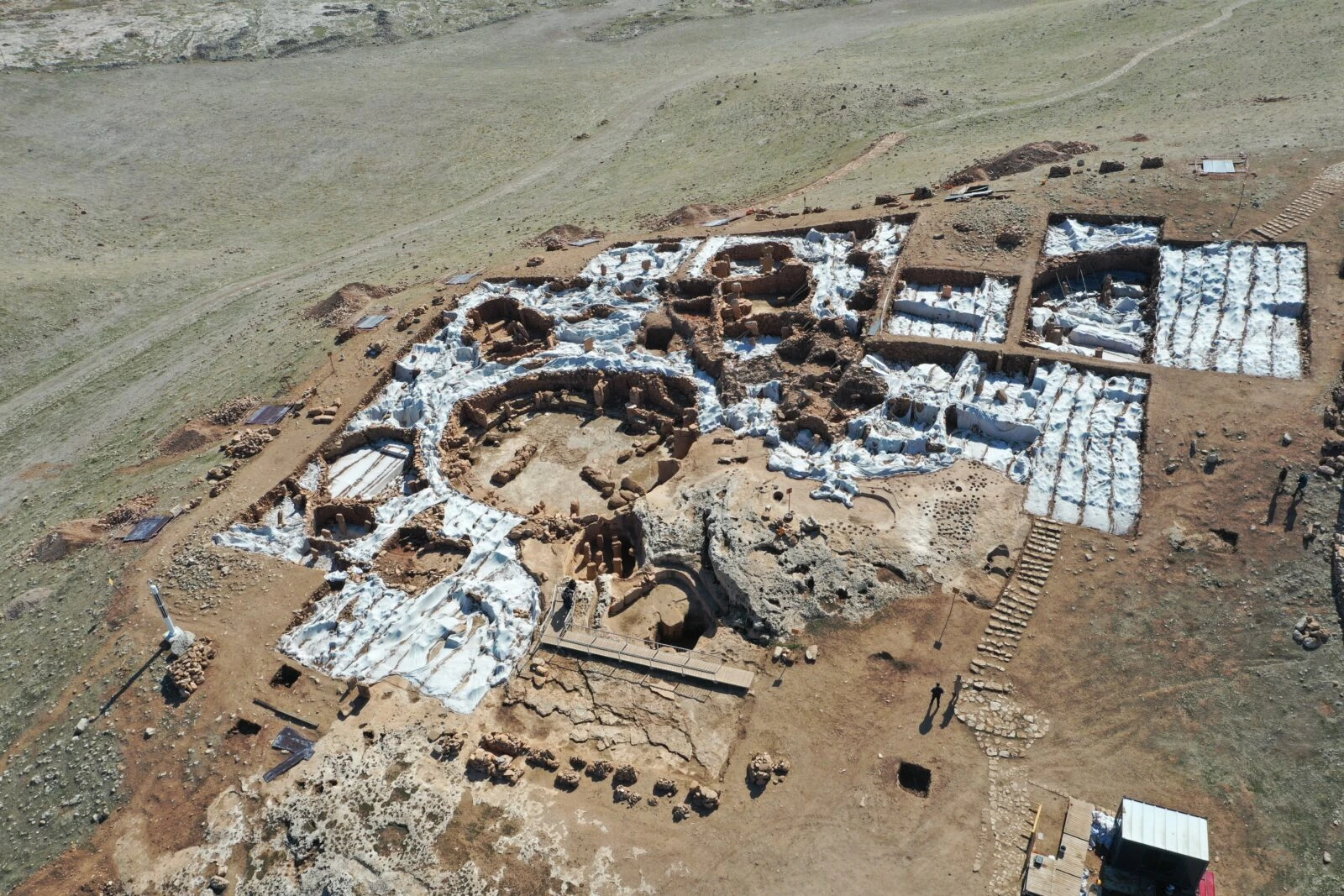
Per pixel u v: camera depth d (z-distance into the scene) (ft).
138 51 428.56
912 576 125.08
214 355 213.66
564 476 163.02
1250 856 91.81
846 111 293.23
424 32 457.68
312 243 279.90
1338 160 190.49
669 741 109.29
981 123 268.82
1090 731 104.88
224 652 127.65
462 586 136.05
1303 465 130.31
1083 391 155.02
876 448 152.35
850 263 200.95
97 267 267.18
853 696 111.14
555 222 260.21
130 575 142.00
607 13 469.57
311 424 176.76
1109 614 117.80
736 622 122.93
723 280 199.52
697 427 162.81
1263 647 110.32
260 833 105.09
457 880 97.25
